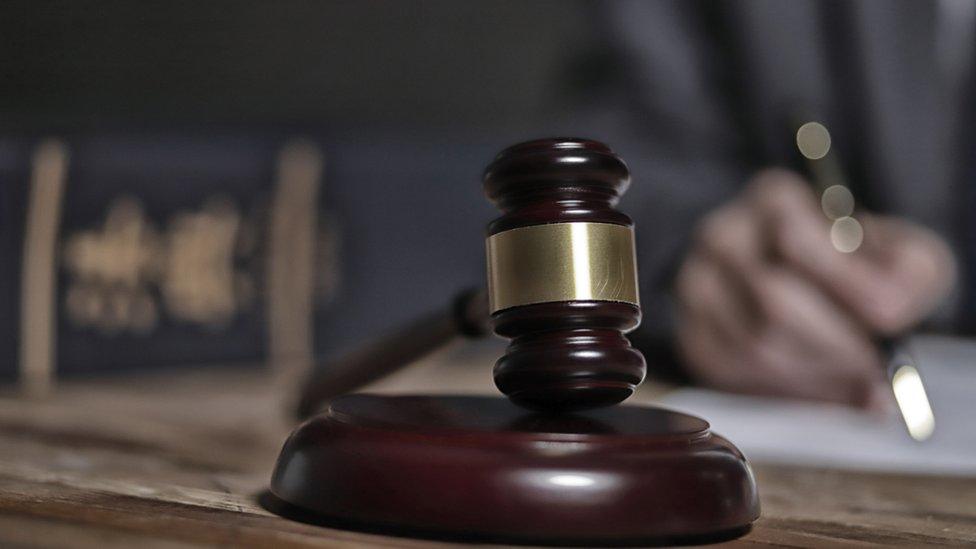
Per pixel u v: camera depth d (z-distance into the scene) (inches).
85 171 61.4
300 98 108.3
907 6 73.7
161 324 64.1
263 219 67.3
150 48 102.7
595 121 76.2
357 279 70.7
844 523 19.6
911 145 73.4
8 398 48.3
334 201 69.9
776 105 72.0
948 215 74.5
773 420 39.8
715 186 65.9
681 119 74.2
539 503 15.8
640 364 18.8
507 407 20.3
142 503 18.2
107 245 62.2
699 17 76.3
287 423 40.6
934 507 22.4
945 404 40.3
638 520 16.1
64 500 18.1
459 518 15.9
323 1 108.3
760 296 53.6
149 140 64.1
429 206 73.2
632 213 63.8
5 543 14.0
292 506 18.3
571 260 18.5
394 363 33.3
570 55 92.3
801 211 55.1
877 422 40.9
